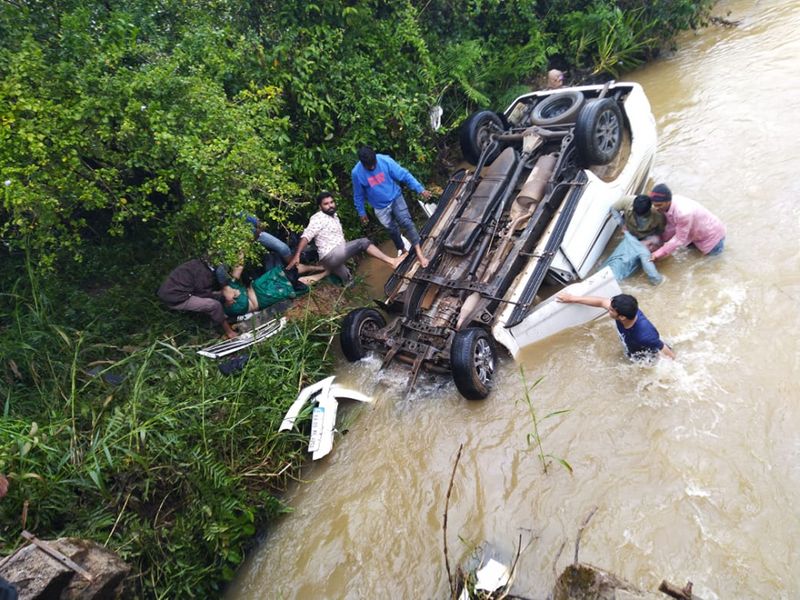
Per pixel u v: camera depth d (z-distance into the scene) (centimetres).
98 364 541
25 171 443
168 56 560
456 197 618
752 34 940
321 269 665
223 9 640
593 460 420
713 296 510
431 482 444
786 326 464
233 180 524
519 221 553
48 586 317
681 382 451
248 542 438
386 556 406
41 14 528
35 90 474
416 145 746
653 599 283
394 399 514
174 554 394
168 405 478
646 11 968
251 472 457
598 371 484
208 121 511
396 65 755
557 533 385
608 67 962
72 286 627
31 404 489
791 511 356
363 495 451
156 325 589
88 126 486
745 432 405
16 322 553
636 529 372
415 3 848
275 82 635
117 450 434
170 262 643
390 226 633
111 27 534
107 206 564
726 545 350
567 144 573
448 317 531
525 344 517
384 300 600
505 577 366
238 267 625
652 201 529
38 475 386
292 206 618
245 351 571
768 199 585
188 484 429
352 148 686
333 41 668
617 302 435
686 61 942
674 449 410
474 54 841
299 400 511
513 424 464
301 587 404
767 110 718
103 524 390
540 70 974
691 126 748
